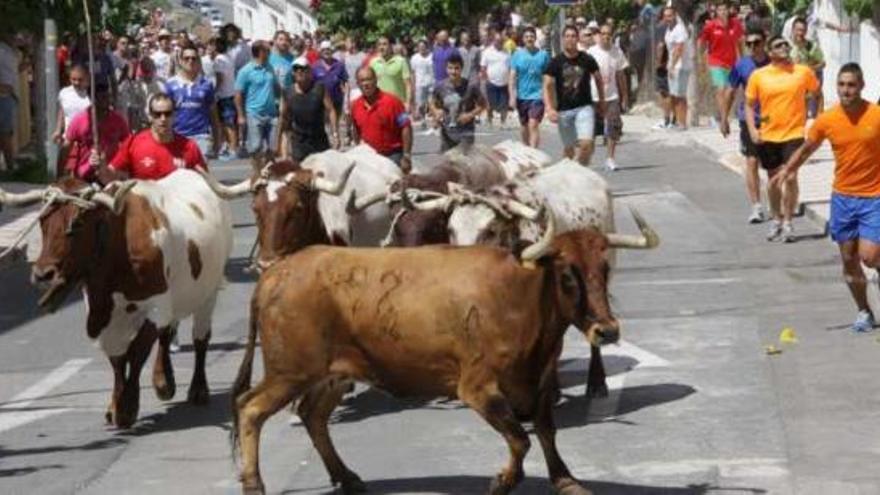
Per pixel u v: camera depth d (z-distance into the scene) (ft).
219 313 62.90
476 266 35.76
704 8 145.18
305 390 37.01
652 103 153.89
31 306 66.39
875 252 53.52
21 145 123.54
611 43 109.60
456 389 36.04
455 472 40.37
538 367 35.94
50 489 39.99
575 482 36.70
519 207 42.80
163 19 217.56
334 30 204.13
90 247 44.57
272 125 102.53
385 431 44.57
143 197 46.24
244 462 37.11
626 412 45.78
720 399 46.80
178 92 86.58
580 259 35.29
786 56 73.46
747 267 68.39
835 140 53.78
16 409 48.83
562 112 85.76
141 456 43.04
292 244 45.21
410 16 197.77
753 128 73.92
